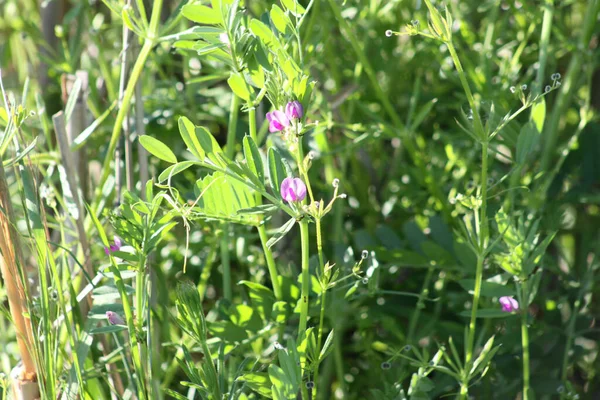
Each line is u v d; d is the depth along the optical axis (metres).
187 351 1.15
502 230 1.19
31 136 1.33
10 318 1.16
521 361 1.27
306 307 1.15
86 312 1.23
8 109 1.15
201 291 1.31
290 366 1.13
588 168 1.35
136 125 1.25
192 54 1.29
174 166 1.12
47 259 1.16
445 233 1.30
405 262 1.29
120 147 1.31
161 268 1.33
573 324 1.28
